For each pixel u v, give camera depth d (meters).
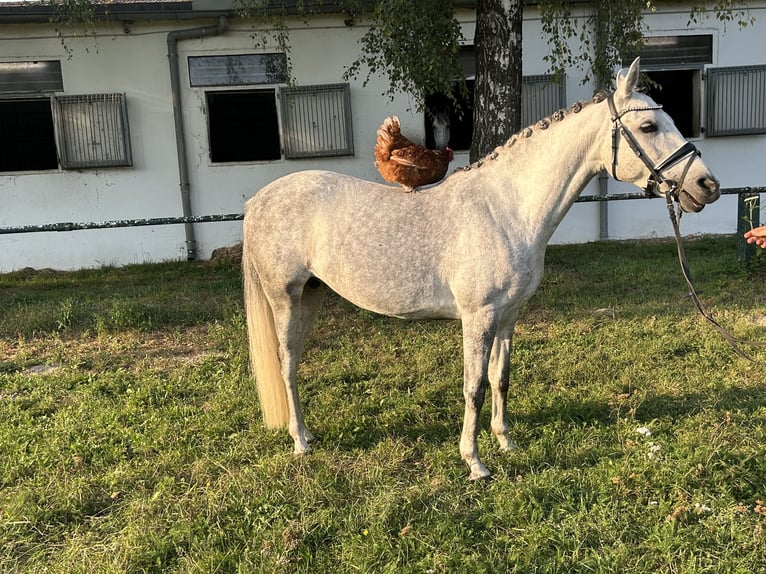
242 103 9.52
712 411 3.41
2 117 9.40
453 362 4.47
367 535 2.47
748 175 9.49
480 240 2.69
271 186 3.20
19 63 8.58
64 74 8.67
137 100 8.84
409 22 5.34
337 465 3.05
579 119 2.69
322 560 2.37
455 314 2.88
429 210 2.82
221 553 2.41
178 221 6.19
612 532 2.44
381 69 8.97
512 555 2.33
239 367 4.44
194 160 9.05
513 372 4.21
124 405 3.87
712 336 4.62
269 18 7.80
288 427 3.33
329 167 9.26
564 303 5.85
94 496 2.84
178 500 2.76
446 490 2.80
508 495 2.72
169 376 4.38
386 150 2.86
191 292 6.81
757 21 9.02
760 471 2.79
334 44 8.88
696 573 2.21
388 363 4.51
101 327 5.39
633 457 2.96
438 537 2.45
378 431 3.46
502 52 5.82
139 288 7.11
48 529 2.62
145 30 8.69
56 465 3.12
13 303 6.61
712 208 9.54
